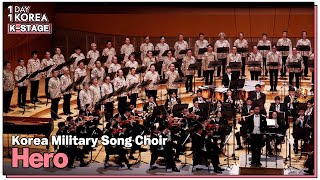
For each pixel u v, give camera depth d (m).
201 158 16.27
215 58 21.92
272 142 17.34
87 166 16.84
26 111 19.23
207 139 16.28
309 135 16.19
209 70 21.70
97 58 20.66
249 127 16.36
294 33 23.66
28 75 18.34
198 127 16.36
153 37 23.70
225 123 17.34
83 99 19.03
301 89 19.78
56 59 20.98
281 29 23.69
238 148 17.67
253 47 23.19
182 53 20.73
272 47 22.45
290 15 23.59
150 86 20.27
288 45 22.34
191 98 21.17
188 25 23.70
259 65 20.41
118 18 23.56
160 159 17.30
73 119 18.33
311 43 23.52
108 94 18.03
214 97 19.84
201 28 23.75
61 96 21.38
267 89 21.83
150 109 18.58
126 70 19.72
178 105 17.39
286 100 18.89
